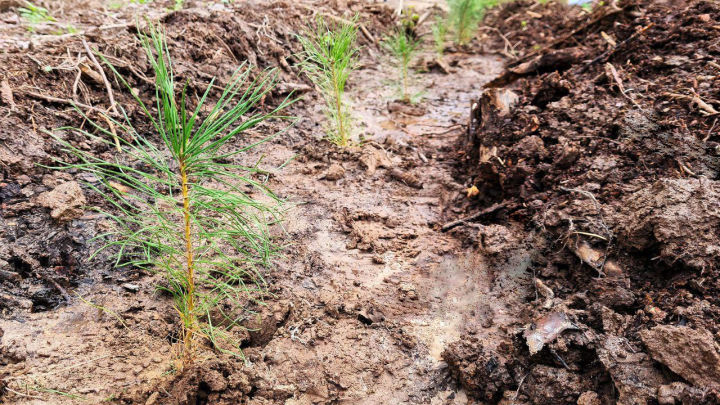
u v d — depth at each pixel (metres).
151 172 3.89
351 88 6.32
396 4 9.73
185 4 7.04
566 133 3.92
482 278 3.25
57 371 2.34
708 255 2.55
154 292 2.88
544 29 8.41
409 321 2.94
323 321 2.88
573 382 2.40
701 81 3.82
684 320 2.40
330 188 4.17
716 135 3.31
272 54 5.95
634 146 3.51
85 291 2.83
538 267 3.21
